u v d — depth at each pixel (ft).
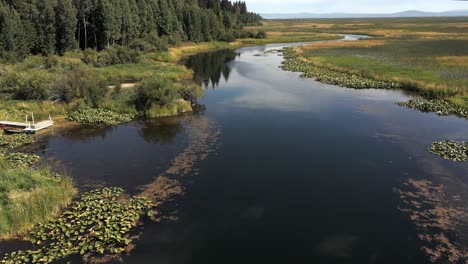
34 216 44.55
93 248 40.32
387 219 46.50
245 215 47.57
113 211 47.03
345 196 52.31
